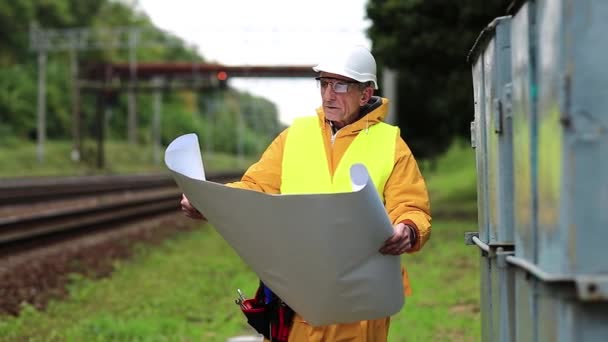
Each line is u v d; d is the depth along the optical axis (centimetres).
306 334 438
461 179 5600
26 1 8588
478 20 2492
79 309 1067
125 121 10606
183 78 7388
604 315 259
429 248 1808
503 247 360
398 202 430
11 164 6288
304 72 7131
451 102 2898
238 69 7138
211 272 1449
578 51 252
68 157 7406
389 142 439
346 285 393
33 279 1266
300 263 389
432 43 2581
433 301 1121
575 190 252
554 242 269
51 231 1816
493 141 376
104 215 2559
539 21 287
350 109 441
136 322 947
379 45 2691
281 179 458
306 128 456
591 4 250
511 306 356
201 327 962
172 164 403
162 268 1500
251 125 17550
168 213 3044
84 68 7262
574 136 252
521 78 315
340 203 365
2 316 981
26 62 8662
